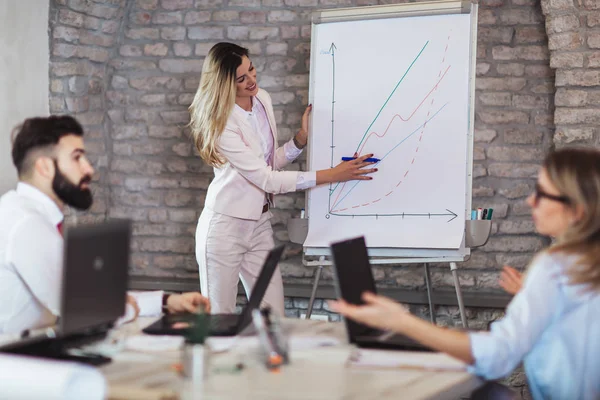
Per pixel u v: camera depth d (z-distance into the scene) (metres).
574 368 1.85
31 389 1.34
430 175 3.68
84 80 4.60
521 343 1.79
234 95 3.51
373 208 3.73
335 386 1.71
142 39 4.75
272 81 4.58
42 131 2.25
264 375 1.81
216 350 2.04
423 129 3.72
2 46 4.05
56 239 2.25
